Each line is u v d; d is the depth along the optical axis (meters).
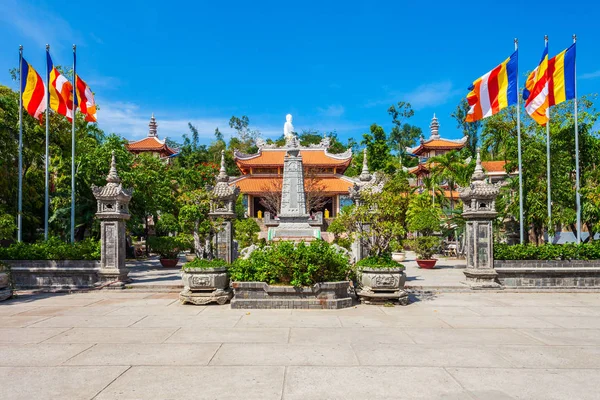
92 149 29.47
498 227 25.36
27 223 27.06
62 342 7.96
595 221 22.22
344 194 55.28
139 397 5.32
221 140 90.25
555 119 25.23
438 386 5.68
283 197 23.25
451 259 32.22
